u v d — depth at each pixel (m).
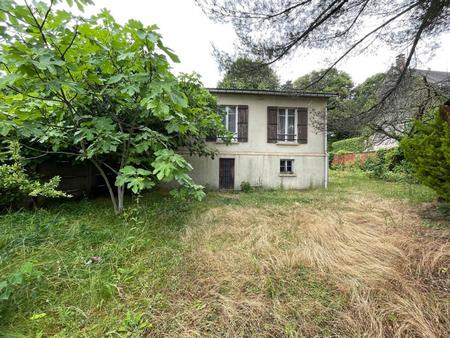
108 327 1.53
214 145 8.29
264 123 8.46
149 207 4.41
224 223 3.76
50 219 3.40
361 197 6.02
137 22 2.27
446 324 1.57
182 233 3.21
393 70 4.79
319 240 3.00
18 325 1.53
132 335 1.46
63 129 3.39
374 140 8.34
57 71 2.15
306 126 8.56
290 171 8.64
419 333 1.50
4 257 2.22
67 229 3.04
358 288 1.94
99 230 3.10
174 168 2.99
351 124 6.52
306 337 1.48
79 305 1.71
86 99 3.21
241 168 8.37
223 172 8.38
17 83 2.16
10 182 2.56
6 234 2.78
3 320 1.54
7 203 3.67
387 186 8.16
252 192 7.59
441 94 5.65
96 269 2.13
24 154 3.79
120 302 1.77
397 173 10.16
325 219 3.84
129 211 3.73
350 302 1.78
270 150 8.48
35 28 2.00
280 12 3.62
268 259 2.48
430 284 2.02
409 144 4.46
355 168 13.97
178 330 1.52
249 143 8.41
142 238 2.88
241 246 2.82
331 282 2.05
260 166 8.44
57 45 2.33
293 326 1.56
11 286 1.70
